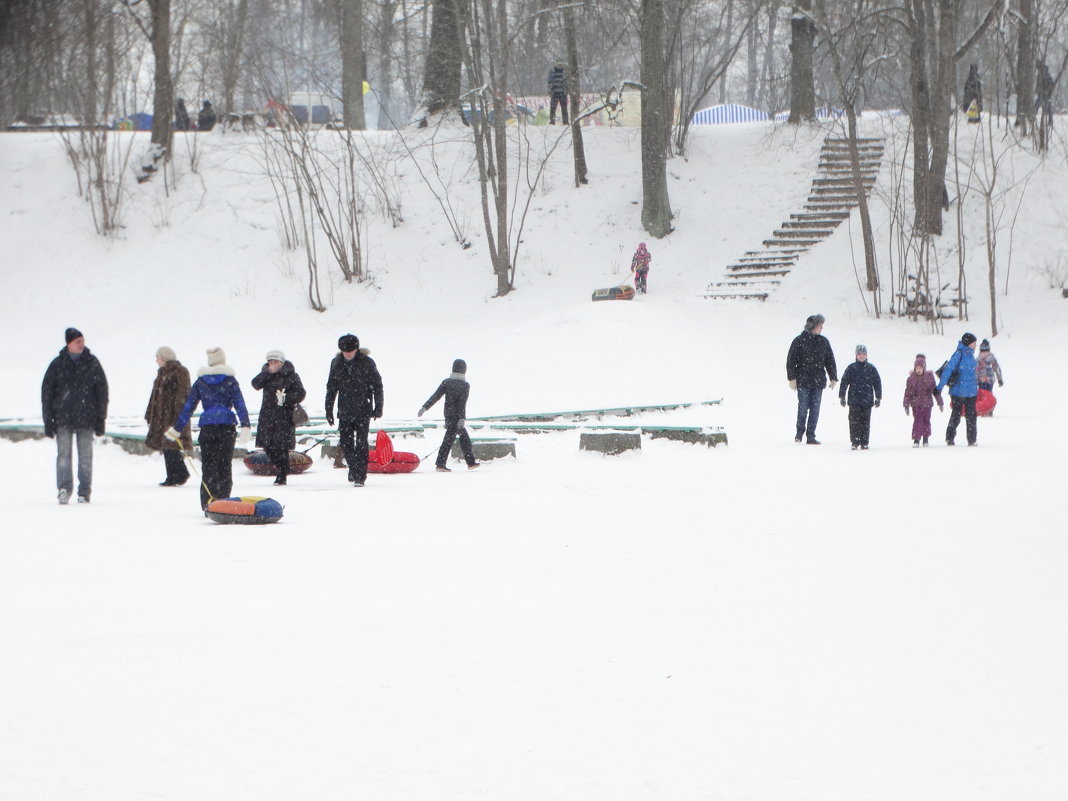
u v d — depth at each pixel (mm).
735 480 22812
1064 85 107125
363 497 20641
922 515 17500
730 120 90875
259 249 63500
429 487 22391
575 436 31766
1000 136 68812
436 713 7977
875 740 7402
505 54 58781
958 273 59125
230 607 11359
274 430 23203
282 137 68812
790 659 9391
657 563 13719
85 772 6801
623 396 41594
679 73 80938
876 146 69312
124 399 43219
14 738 7422
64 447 20188
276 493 21422
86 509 19375
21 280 61906
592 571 13227
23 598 11781
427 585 12438
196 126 77812
